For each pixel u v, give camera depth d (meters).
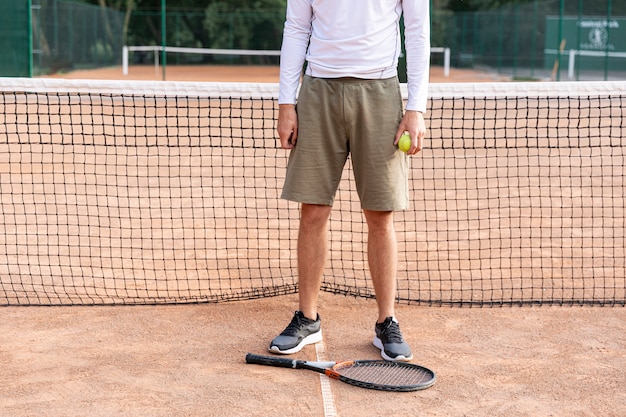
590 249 5.84
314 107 3.72
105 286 4.90
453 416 3.25
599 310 4.53
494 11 28.42
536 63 26.97
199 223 6.52
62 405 3.31
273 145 10.33
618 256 5.68
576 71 24.81
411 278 5.14
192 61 30.09
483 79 26.91
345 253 5.72
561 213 7.01
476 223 6.63
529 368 3.73
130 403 3.33
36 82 4.87
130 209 6.97
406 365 3.69
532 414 3.28
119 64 29.00
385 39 3.68
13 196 7.41
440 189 7.96
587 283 5.06
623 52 25.22
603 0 25.48
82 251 5.66
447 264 5.45
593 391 3.50
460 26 29.66
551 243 6.00
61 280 5.01
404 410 3.29
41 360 3.76
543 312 4.49
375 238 3.86
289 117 3.75
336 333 4.15
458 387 3.52
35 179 8.21
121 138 10.77
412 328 4.23
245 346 3.96
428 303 4.63
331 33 3.67
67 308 4.48
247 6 36.22
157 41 30.88
